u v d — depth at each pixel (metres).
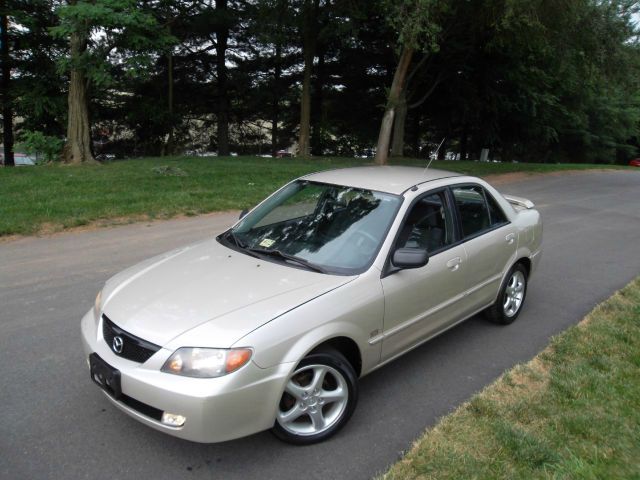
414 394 4.10
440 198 4.65
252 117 36.00
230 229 4.74
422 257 3.85
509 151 38.91
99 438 3.42
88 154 18.17
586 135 42.06
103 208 10.01
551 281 7.19
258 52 32.56
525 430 3.54
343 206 4.42
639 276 7.48
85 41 17.25
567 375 4.32
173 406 2.96
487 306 5.24
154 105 28.25
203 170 16.12
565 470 3.15
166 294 3.51
